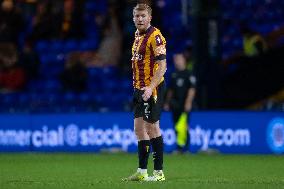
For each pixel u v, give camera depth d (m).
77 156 45.81
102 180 27.09
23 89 59.56
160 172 26.69
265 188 22.78
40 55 63.16
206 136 49.50
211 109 51.62
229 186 23.48
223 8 63.88
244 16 63.09
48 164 38.12
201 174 31.17
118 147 50.31
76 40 63.94
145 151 26.48
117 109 57.25
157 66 25.73
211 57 51.47
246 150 49.09
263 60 56.16
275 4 63.78
